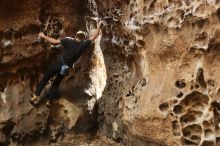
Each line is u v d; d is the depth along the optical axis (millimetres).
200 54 5730
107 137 7723
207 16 5516
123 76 7383
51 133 7488
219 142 5680
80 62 7715
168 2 6004
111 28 7355
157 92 6180
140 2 6445
